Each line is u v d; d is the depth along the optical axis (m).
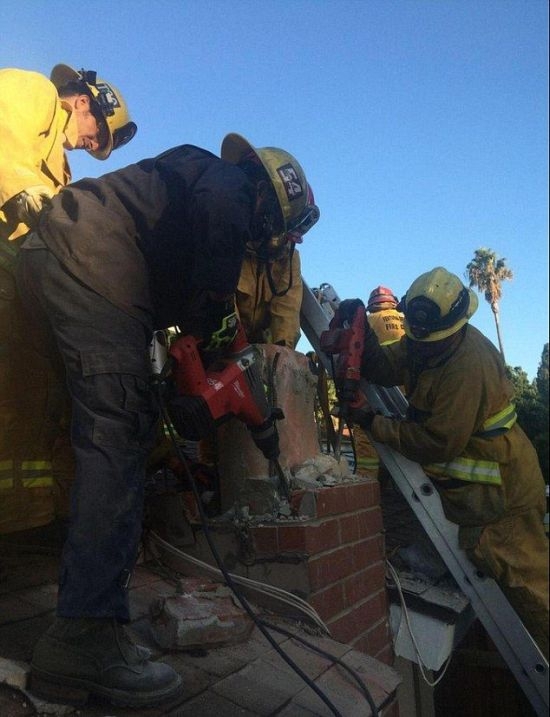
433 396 2.89
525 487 2.86
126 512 1.66
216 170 1.93
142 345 1.82
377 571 2.91
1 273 2.06
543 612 2.81
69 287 1.75
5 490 2.00
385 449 3.07
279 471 2.51
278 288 3.09
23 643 1.76
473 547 2.87
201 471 2.81
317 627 2.31
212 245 1.83
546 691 2.78
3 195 2.02
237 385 2.20
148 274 1.90
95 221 1.81
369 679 2.16
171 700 1.69
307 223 2.81
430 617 2.99
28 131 2.16
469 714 4.88
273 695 1.87
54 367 2.12
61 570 1.60
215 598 2.22
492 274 42.59
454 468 2.90
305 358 3.04
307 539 2.34
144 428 1.76
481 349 2.91
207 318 2.01
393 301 5.37
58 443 2.40
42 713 1.54
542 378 27.12
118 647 1.61
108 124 3.15
